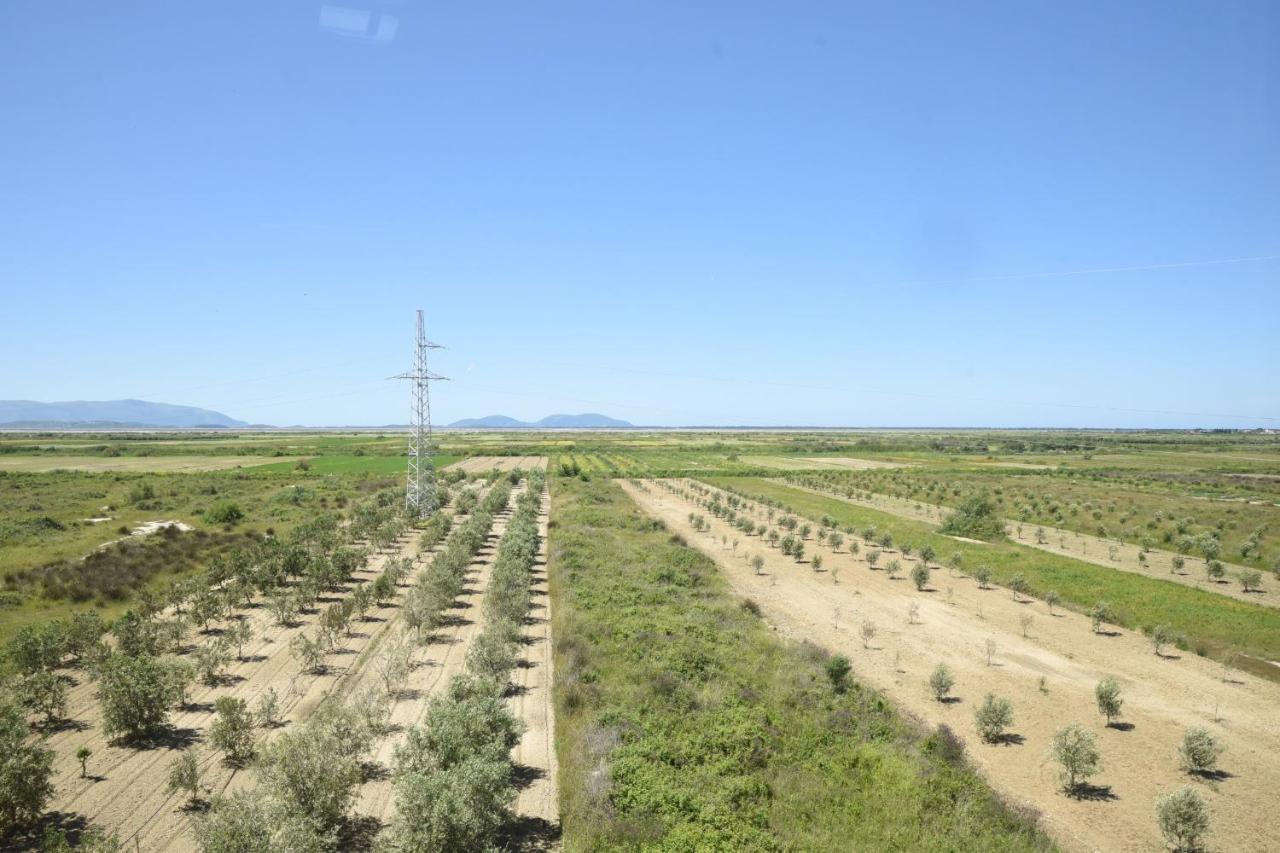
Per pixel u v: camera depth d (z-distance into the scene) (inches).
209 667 1209.4
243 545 2363.4
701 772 921.5
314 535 2507.4
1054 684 1346.0
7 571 1820.9
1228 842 853.8
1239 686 1347.2
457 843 684.7
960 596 1983.3
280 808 708.7
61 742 985.5
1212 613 1761.8
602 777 884.6
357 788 837.2
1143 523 3193.9
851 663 1435.8
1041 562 2322.8
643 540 2632.9
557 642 1413.6
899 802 885.8
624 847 753.6
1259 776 1015.0
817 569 2295.8
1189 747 1021.8
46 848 697.0
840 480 5034.5
